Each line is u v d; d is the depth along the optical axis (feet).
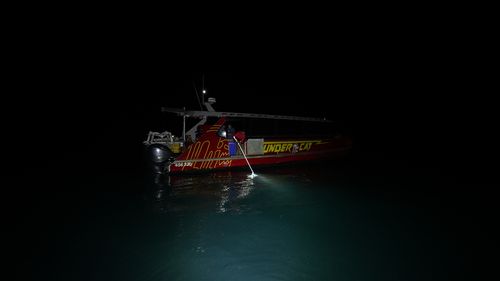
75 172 39.93
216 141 37.24
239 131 38.47
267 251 19.24
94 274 16.28
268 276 16.47
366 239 21.49
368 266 17.89
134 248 19.11
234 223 23.39
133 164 46.19
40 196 29.07
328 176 40.37
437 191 35.27
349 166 49.34
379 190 34.68
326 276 16.70
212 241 20.29
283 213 25.89
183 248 19.22
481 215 27.17
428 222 25.18
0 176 37.17
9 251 18.53
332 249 19.81
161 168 34.83
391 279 16.63
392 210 27.91
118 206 26.43
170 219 23.76
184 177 36.01
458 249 20.43
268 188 32.94
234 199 28.86
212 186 32.94
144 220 23.50
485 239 22.06
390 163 54.34
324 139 47.21
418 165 53.16
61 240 20.01
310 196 31.09
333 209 27.45
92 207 26.14
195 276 16.31
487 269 17.99
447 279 16.90
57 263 17.25
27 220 23.26
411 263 18.43
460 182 40.16
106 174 38.50
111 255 18.21
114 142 76.23
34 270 16.55
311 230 22.70
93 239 20.22
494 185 38.50
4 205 26.45
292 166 43.75
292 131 43.86
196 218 24.09
